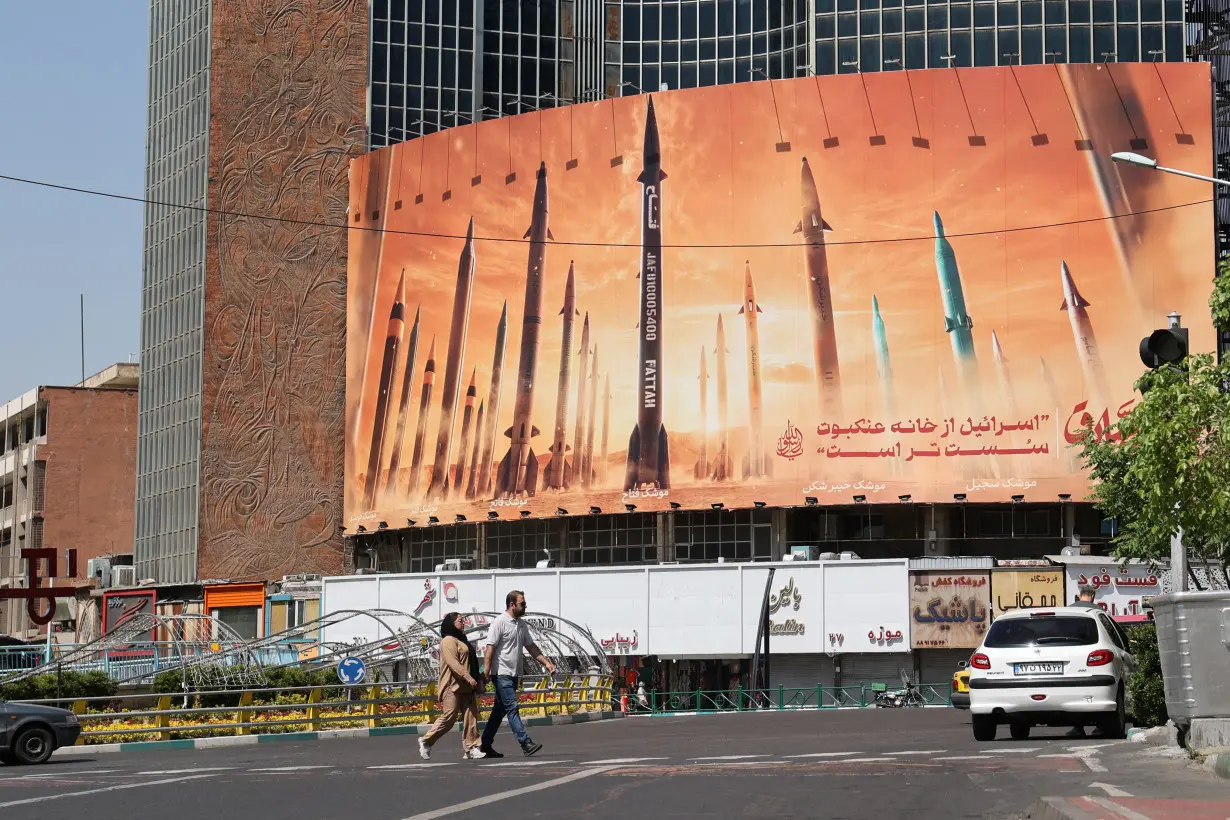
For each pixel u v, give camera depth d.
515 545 78.25
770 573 64.75
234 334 87.50
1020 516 71.25
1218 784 14.98
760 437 70.94
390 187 82.94
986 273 69.88
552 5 90.69
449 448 78.19
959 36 80.19
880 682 64.88
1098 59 78.94
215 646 44.34
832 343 70.69
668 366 72.69
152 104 96.56
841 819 12.91
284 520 85.88
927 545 70.94
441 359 79.31
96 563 95.94
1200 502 22.83
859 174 71.44
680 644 65.75
